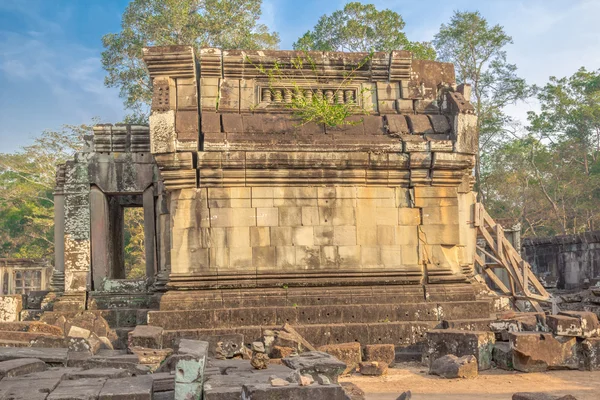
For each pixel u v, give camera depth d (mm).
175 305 12164
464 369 9961
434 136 13273
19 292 30156
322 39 34156
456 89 14148
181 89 13086
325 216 12844
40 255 41719
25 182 42344
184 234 12523
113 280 14344
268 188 12773
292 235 12727
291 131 13016
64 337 11094
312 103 13156
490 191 41625
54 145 37594
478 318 12320
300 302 12398
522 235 42500
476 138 13172
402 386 9406
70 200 14508
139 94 30453
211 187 12641
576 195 41031
